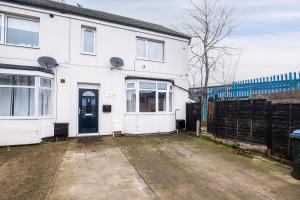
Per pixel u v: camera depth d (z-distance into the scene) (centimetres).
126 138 1105
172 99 1378
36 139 928
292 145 653
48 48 1050
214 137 1064
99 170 624
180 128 1355
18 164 661
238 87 1334
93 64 1149
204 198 472
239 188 525
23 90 948
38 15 1033
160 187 521
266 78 1142
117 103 1197
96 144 948
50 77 1025
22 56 995
